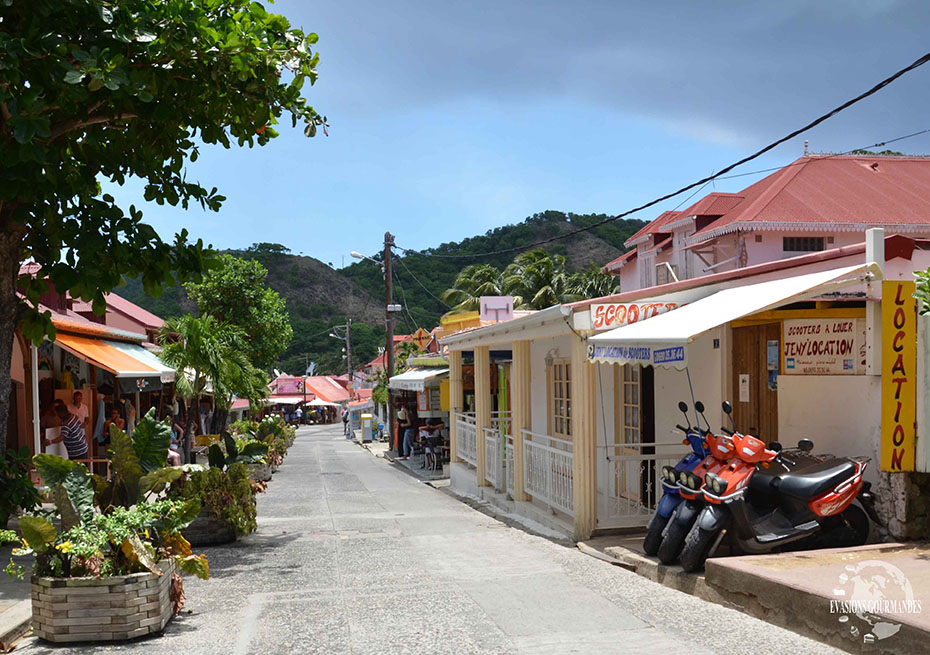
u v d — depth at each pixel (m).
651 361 7.84
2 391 8.59
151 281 8.75
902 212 22.38
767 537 7.07
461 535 10.45
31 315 8.95
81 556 5.79
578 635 5.48
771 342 8.94
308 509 14.23
